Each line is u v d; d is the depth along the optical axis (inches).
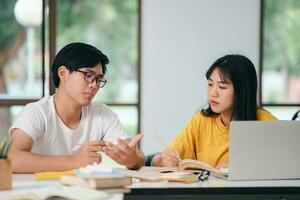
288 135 85.7
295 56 193.0
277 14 191.2
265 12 189.6
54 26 185.8
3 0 187.5
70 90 94.6
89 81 93.3
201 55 183.3
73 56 93.0
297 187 81.5
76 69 92.8
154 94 183.9
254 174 85.6
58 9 190.9
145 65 183.5
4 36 188.5
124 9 192.7
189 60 183.2
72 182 78.0
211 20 182.5
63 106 98.2
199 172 90.0
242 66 100.4
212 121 107.5
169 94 183.8
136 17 187.8
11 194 72.4
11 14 188.4
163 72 183.5
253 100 101.6
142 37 182.9
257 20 183.8
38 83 189.5
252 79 101.0
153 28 182.5
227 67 100.1
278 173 86.3
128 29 193.0
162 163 96.8
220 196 80.0
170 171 90.5
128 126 189.5
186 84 183.5
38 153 98.1
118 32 193.0
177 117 184.1
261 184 82.6
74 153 99.0
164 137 184.5
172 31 182.5
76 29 192.9
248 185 81.8
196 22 182.4
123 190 76.0
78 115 100.5
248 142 84.9
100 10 193.3
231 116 103.7
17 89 190.1
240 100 100.8
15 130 94.6
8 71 189.9
